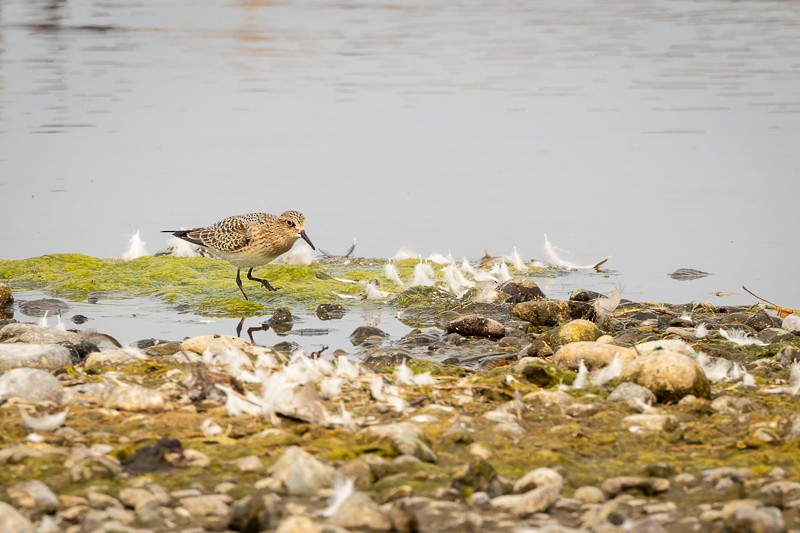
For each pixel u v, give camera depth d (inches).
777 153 917.2
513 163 903.1
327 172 876.0
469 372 421.7
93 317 565.0
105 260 677.9
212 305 592.7
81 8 1809.8
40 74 1251.2
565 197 806.5
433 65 1333.7
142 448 289.3
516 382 375.6
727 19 1674.5
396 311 578.6
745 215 756.0
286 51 1437.0
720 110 1077.1
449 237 719.7
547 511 256.8
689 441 315.6
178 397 346.9
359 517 240.7
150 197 802.2
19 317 563.8
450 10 1815.9
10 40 1491.1
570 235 717.3
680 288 607.8
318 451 293.6
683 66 1304.1
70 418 319.3
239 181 844.6
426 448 295.9
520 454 300.2
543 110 1090.1
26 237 715.4
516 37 1541.6
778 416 337.4
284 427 316.5
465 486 267.4
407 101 1134.4
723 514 249.4
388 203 793.6
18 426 306.7
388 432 301.4
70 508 249.8
